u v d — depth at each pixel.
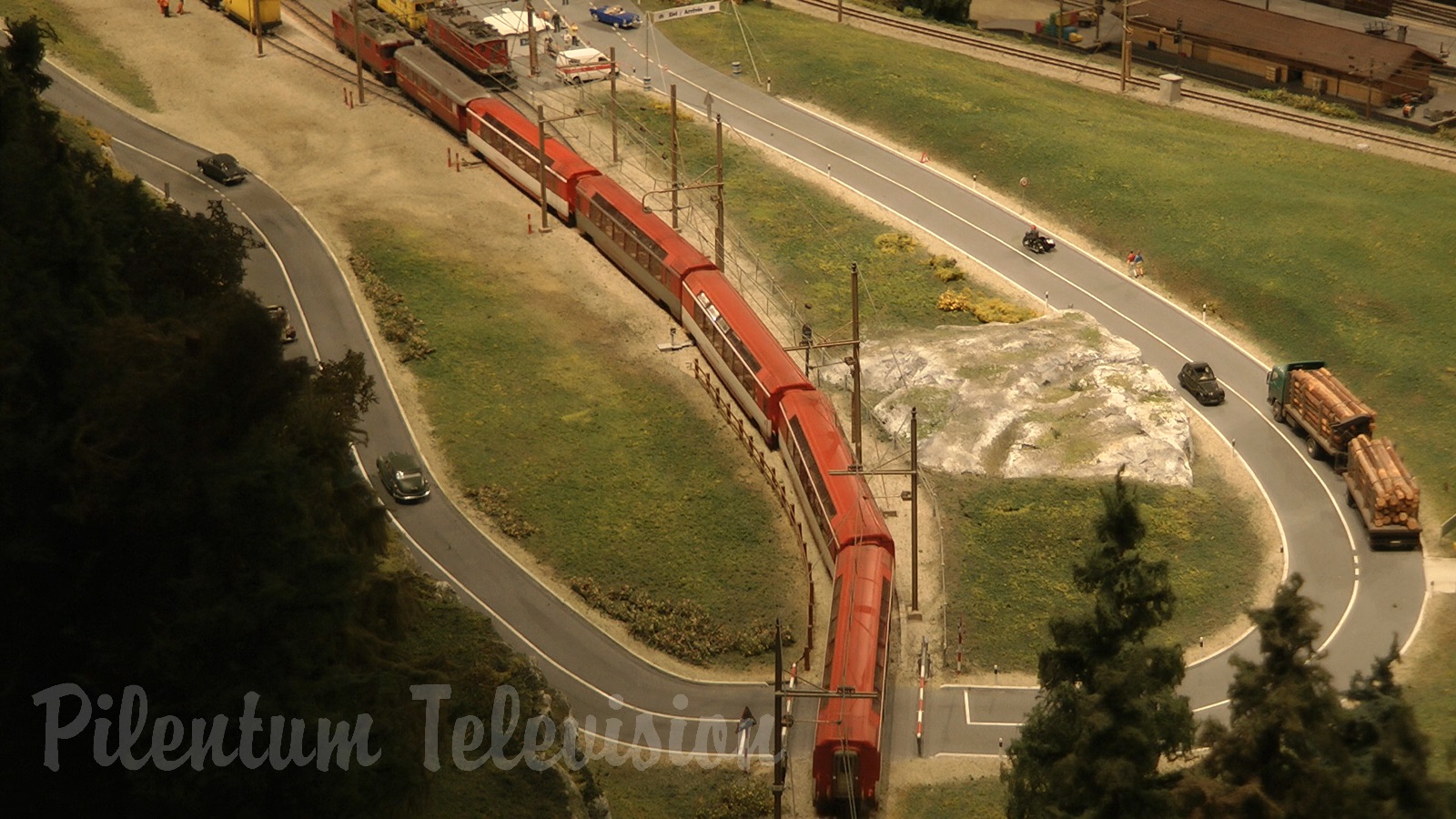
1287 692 50.59
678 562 82.31
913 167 126.25
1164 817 52.41
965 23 171.38
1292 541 85.81
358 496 56.59
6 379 45.72
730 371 93.75
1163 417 93.12
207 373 45.94
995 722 73.19
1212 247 113.31
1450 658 76.19
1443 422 95.00
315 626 46.44
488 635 66.69
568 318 103.25
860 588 73.88
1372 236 114.50
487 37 131.38
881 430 93.94
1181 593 80.94
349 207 114.44
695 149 126.88
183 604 44.28
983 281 110.69
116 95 128.12
